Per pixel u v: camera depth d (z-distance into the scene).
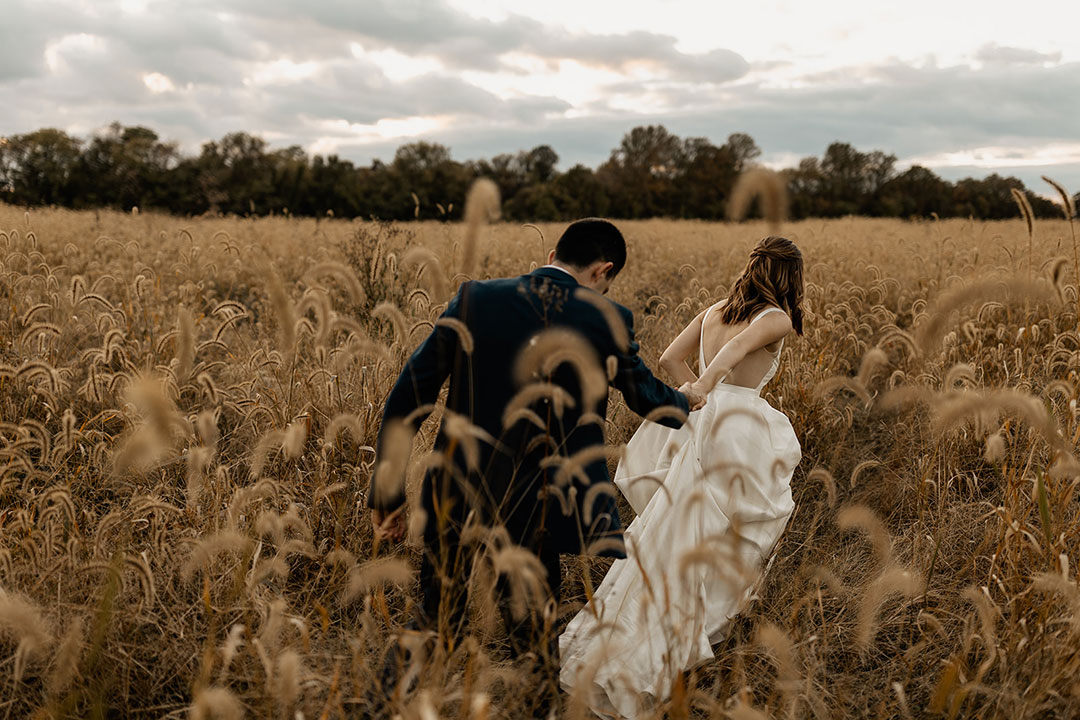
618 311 2.36
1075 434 3.53
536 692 2.34
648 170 77.12
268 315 6.19
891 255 11.09
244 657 2.38
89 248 9.66
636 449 3.42
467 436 2.11
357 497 3.39
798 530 3.79
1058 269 2.65
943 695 2.12
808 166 70.19
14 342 4.53
